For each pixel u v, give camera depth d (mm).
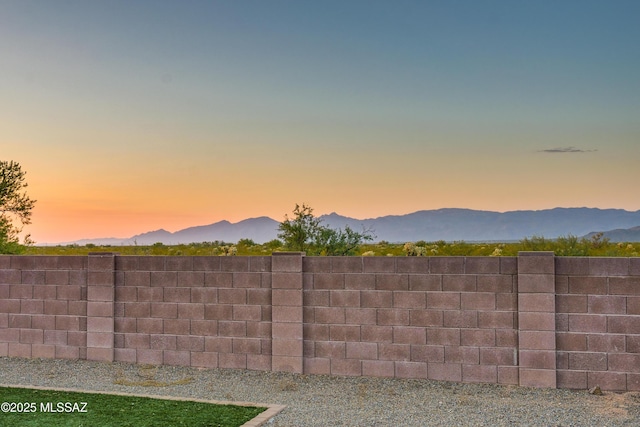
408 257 12703
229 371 13406
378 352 12789
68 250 61312
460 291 12422
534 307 11938
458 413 10312
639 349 11617
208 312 13789
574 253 28734
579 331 11836
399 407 10664
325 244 24578
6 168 22500
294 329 13164
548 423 9789
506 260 12219
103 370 13562
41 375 13164
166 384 12391
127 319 14281
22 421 9508
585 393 11555
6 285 15039
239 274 13633
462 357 12383
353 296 12938
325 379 12695
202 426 9281
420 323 12594
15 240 22391
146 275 14188
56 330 14734
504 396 11383
